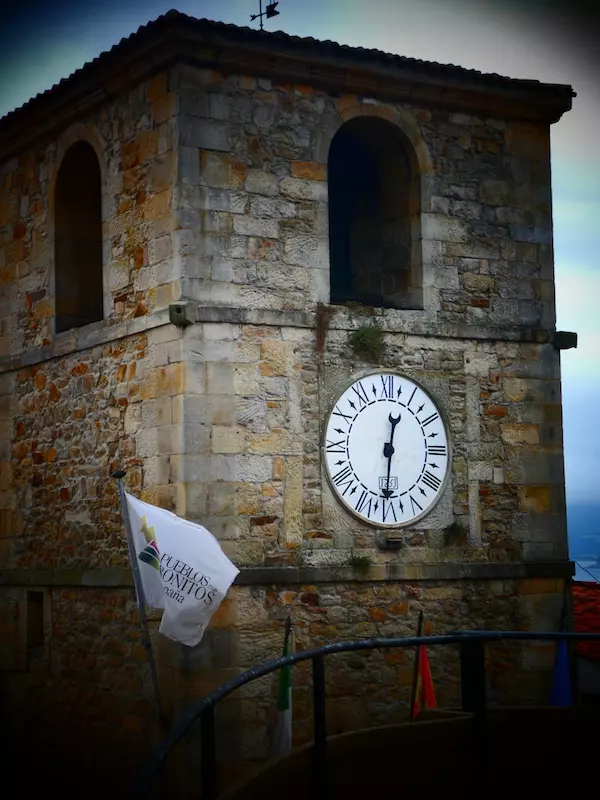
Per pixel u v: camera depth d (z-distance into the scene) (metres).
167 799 11.63
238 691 11.89
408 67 13.23
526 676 13.42
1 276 15.23
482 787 7.10
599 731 7.54
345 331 12.83
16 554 14.62
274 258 12.62
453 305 13.52
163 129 12.55
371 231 14.41
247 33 12.38
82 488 13.57
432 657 12.98
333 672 12.41
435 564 13.02
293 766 6.79
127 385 12.89
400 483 12.95
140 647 12.50
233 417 12.20
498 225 13.91
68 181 14.38
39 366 14.43
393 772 7.14
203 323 12.19
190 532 11.43
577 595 16.33
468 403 13.43
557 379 13.98
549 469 13.80
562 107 14.18
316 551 12.45
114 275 13.20
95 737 13.08
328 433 12.62
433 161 13.61
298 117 12.91
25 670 14.29
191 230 12.27
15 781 13.37
